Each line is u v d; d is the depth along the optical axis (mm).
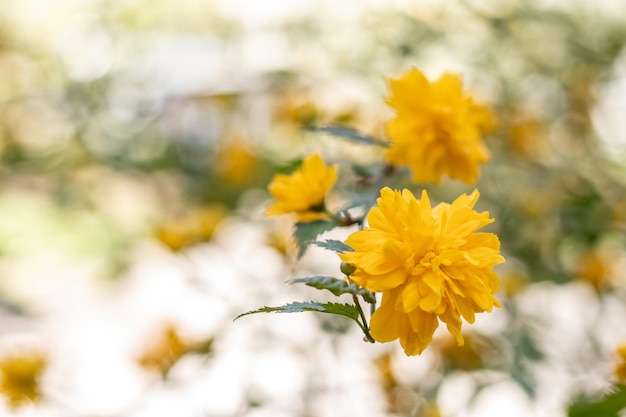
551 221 773
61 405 606
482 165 756
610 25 881
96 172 1244
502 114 825
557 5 879
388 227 357
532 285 718
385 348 611
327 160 610
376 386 600
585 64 869
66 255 1475
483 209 792
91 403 835
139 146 1198
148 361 576
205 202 1050
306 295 616
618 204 763
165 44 1273
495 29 848
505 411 721
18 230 1520
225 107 1095
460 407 607
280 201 429
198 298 1052
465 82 847
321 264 649
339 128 469
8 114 1244
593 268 667
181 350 573
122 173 1225
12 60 1243
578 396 475
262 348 604
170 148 1225
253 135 1058
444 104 461
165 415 736
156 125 1221
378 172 479
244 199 994
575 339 678
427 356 627
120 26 1227
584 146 866
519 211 778
